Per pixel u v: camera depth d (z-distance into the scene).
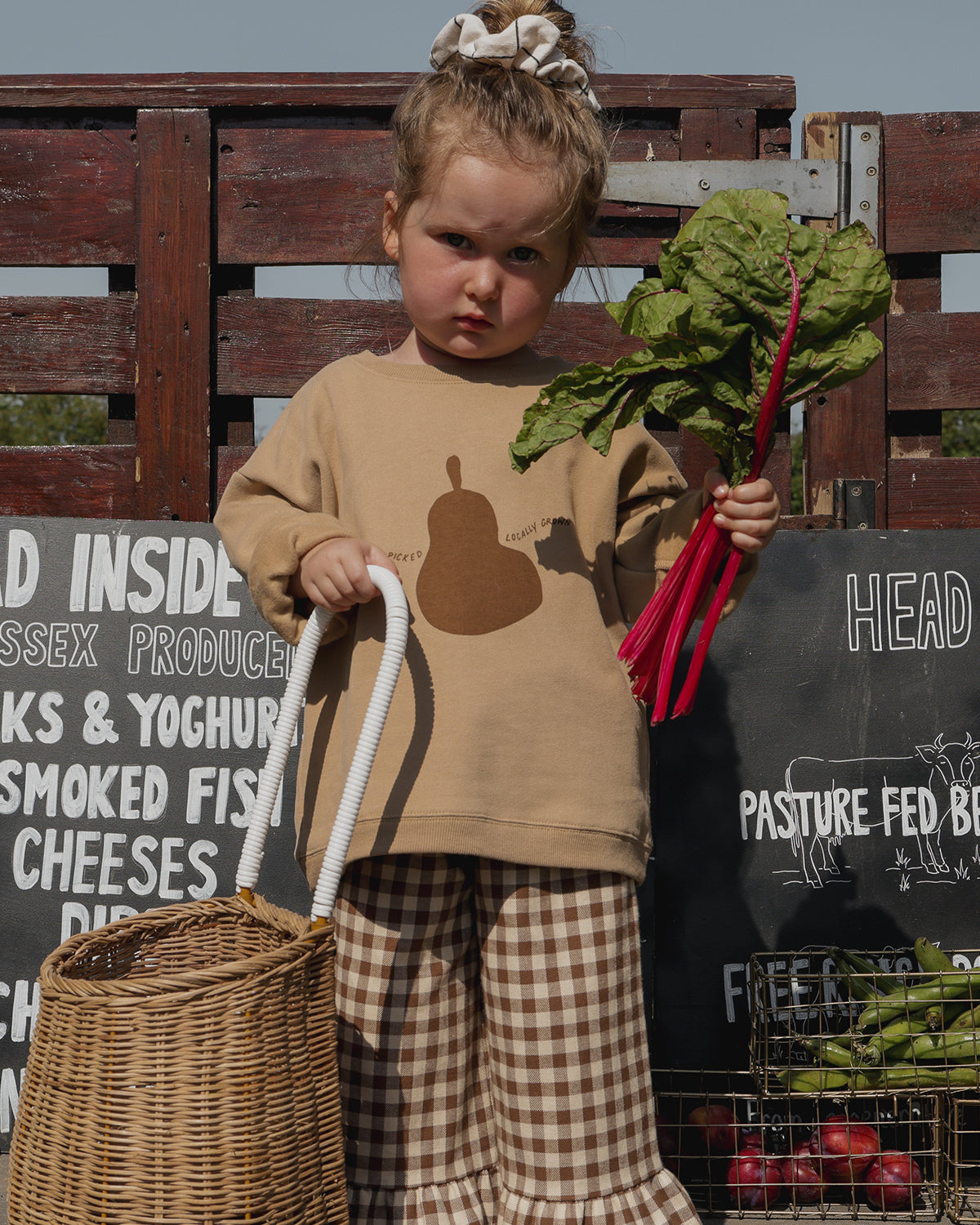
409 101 1.45
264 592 1.39
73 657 2.20
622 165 2.32
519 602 1.37
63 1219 1.13
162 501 2.34
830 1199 1.87
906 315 2.34
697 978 2.06
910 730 2.13
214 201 2.38
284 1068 1.17
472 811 1.30
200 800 2.17
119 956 1.42
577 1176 1.33
